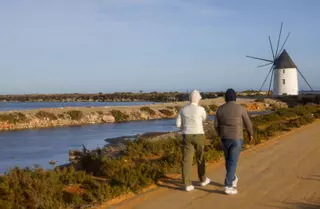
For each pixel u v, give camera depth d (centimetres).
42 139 3052
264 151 1341
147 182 859
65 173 989
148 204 714
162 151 1483
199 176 845
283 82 8981
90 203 724
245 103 7500
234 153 770
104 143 2716
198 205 699
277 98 8562
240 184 855
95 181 923
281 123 2488
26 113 4431
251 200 723
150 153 1445
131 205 712
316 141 1599
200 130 800
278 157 1211
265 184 850
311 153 1284
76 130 3806
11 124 4031
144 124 4491
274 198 733
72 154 2134
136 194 795
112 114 5122
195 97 810
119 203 730
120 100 17238
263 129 2005
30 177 872
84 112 4950
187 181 804
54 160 1994
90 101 17838
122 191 792
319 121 2780
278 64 9069
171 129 3781
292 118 3092
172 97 15588
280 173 966
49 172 962
